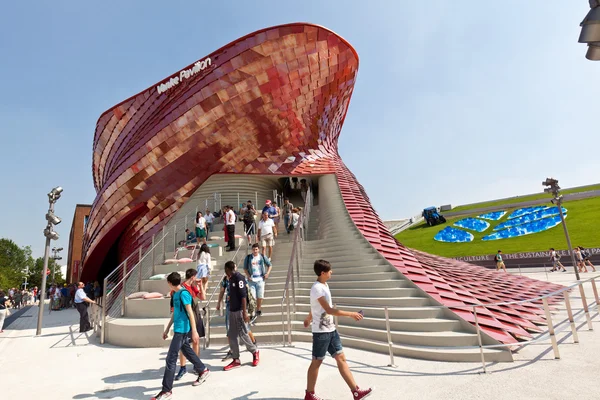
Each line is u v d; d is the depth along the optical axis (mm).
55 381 5285
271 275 9711
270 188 21625
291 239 13930
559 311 9047
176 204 18453
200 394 4336
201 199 18469
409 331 6258
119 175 19312
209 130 18109
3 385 5203
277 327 7258
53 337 9781
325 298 3684
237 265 10477
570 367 4555
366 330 6539
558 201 17188
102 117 21141
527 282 13453
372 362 5312
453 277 10672
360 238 11039
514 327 6539
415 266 9500
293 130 20344
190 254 11875
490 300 8453
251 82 17875
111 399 4383
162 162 18438
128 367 5918
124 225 20234
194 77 18266
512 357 4992
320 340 3652
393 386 4246
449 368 4863
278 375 4883
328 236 12344
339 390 4184
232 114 18109
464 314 6430
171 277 4781
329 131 24516
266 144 19688
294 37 17750
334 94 21891
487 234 35438
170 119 18203
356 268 9125
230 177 19328
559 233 29500
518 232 32594
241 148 19000
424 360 5320
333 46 19125
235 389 4434
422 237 39781
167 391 4238
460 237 35750
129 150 19781
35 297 39250
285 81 18484
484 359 5109
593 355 5020
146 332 7570
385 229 13070
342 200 15734
